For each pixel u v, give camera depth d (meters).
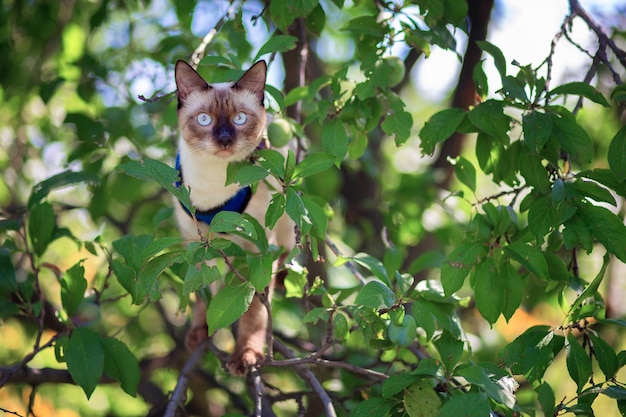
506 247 3.21
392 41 3.68
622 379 6.46
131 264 3.44
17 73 5.77
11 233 5.08
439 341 3.23
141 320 5.86
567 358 3.13
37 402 6.00
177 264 3.86
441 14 3.67
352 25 3.74
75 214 6.38
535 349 3.12
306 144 4.37
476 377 2.77
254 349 3.98
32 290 3.93
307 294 3.41
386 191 5.77
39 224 3.90
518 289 3.27
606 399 6.75
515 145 3.56
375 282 3.06
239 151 3.68
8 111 6.23
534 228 3.21
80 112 5.20
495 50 3.40
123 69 5.48
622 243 3.12
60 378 4.18
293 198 2.79
